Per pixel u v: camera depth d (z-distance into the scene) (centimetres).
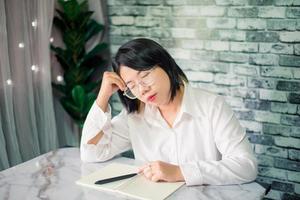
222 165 127
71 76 266
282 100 230
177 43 259
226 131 139
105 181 128
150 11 265
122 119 159
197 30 249
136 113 153
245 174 127
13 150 226
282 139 234
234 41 238
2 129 224
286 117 230
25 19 228
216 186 125
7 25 222
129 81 134
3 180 135
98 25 272
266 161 242
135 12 271
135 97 145
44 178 136
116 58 134
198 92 149
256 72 235
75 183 130
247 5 229
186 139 148
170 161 152
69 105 258
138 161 151
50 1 242
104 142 151
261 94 236
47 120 247
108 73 146
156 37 267
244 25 232
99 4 275
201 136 147
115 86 148
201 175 124
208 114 143
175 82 140
